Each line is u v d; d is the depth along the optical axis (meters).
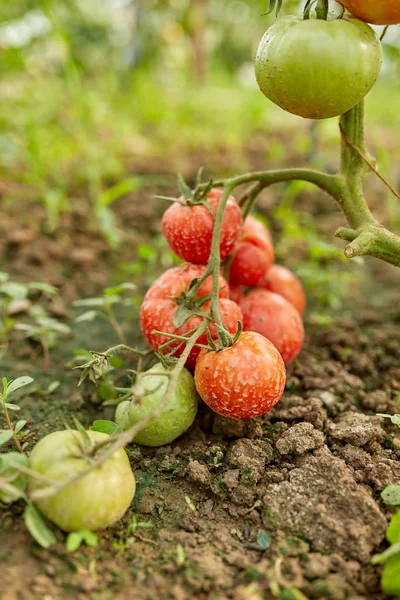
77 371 0.58
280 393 0.46
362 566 0.41
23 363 0.60
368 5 0.43
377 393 0.54
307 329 0.65
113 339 0.64
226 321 0.48
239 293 0.55
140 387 0.39
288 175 0.50
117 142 1.21
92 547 0.42
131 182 0.78
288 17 0.44
